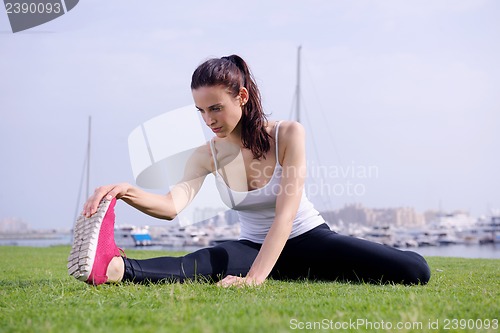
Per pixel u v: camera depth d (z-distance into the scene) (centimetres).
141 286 224
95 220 225
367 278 262
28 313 169
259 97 255
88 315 161
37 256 563
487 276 302
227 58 250
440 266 389
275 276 280
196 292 209
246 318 155
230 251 260
